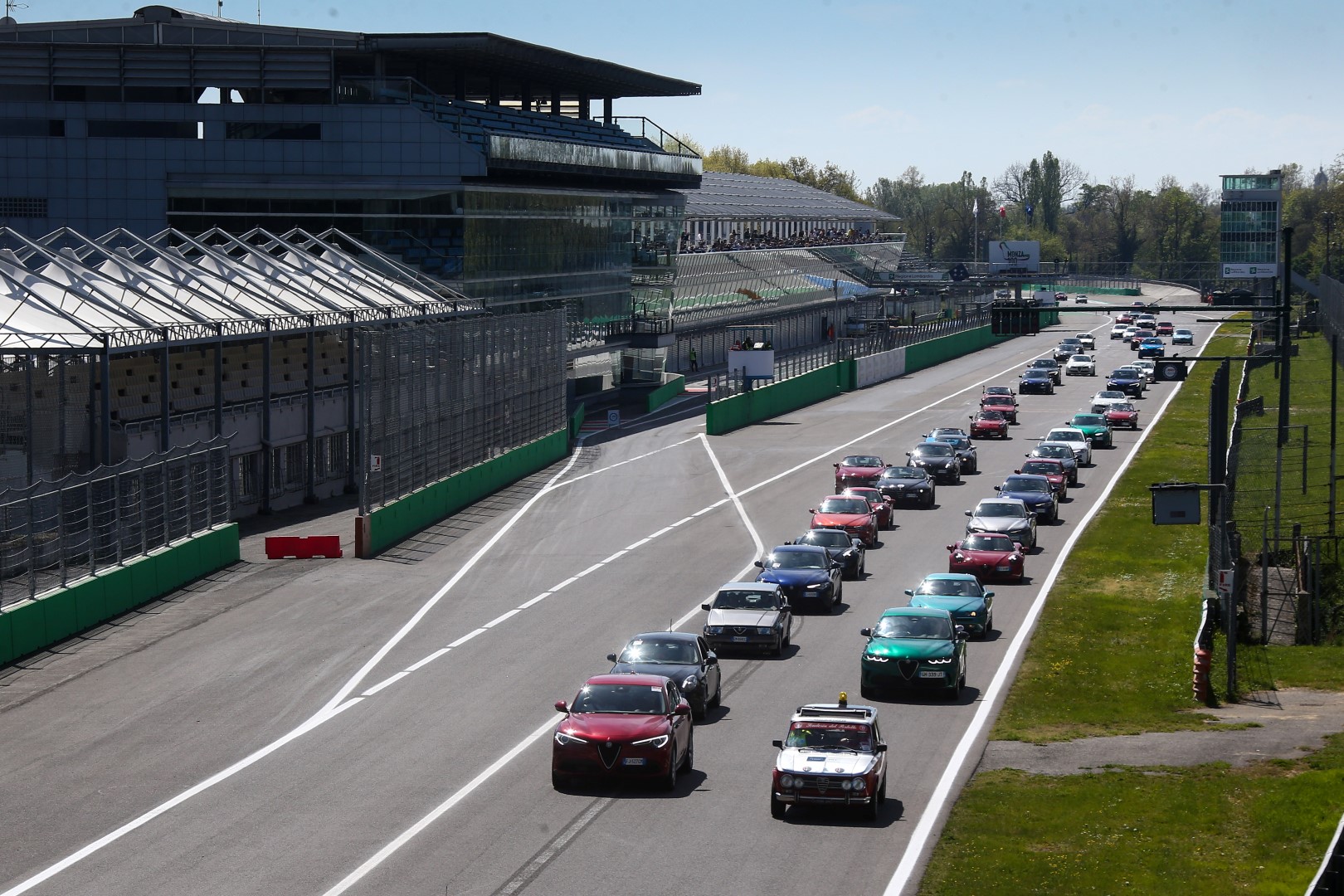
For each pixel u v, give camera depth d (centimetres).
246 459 13838
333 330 15350
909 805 5712
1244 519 12500
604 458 18688
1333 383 12212
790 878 4872
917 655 7406
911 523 13538
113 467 9712
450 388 14375
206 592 10225
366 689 7638
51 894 4756
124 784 6022
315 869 4962
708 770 6212
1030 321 15488
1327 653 8719
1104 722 7056
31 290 12356
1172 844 5209
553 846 5197
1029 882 4803
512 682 7788
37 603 8512
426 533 12900
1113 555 11750
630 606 9800
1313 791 5694
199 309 13825
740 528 13100
